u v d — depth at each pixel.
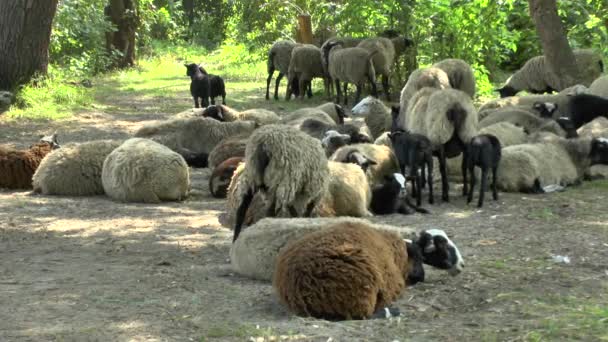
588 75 20.02
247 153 8.05
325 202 9.28
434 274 7.48
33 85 21.73
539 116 14.35
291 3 32.56
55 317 6.09
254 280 7.27
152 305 6.41
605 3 26.81
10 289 6.94
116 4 34.16
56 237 9.21
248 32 37.25
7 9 21.31
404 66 23.23
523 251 8.38
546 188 11.70
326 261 5.94
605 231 9.27
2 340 5.53
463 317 6.13
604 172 13.16
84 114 20.30
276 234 7.18
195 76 20.52
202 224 9.88
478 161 10.62
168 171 11.23
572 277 7.36
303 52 22.81
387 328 5.75
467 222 9.82
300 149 7.97
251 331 5.64
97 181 11.78
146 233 9.39
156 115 20.47
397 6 23.12
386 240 6.68
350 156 10.49
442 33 22.69
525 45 28.05
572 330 5.66
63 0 30.33
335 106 16.45
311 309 5.93
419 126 11.53
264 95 24.66
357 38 23.47
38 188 11.91
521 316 6.12
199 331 5.73
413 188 11.39
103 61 32.28
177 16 49.72
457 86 16.92
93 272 7.59
